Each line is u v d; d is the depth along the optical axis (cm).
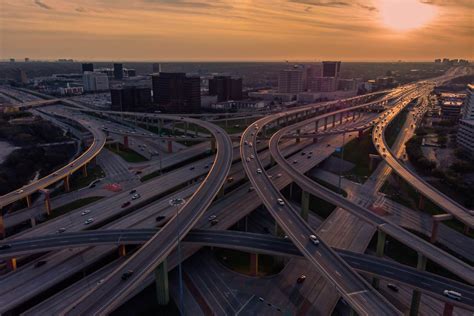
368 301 8050
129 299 10031
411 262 12356
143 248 9994
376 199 17225
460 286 9494
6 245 11231
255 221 15312
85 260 11362
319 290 10562
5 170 19438
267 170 19888
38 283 10206
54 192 18138
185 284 10869
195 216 11950
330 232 13600
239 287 10738
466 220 12619
